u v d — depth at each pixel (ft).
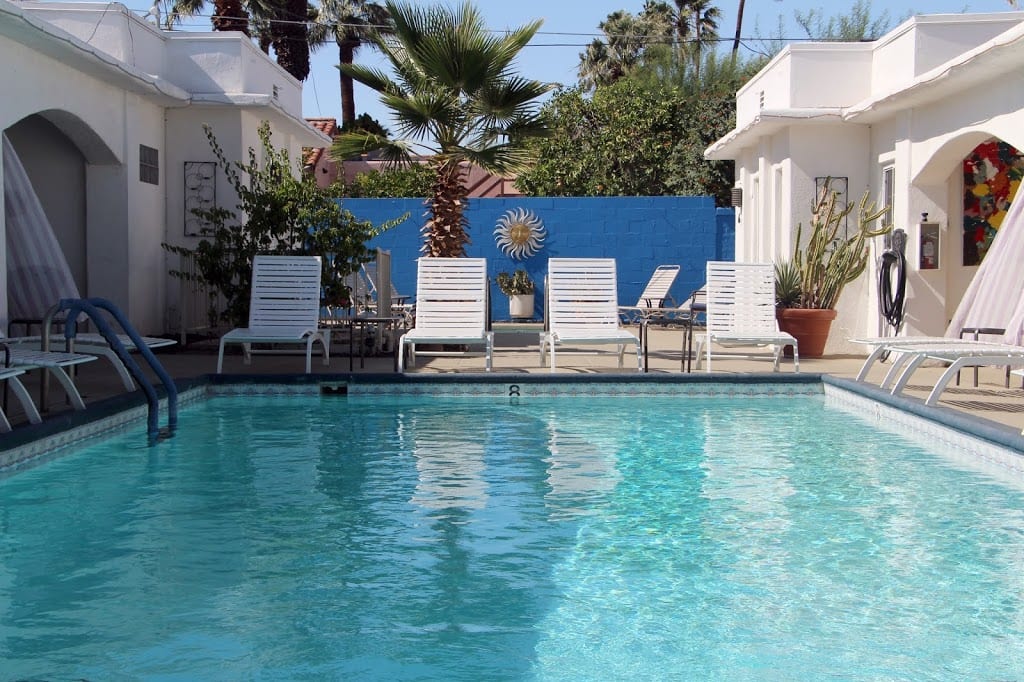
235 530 15.44
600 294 33.94
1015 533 15.47
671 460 21.04
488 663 10.41
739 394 30.96
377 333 40.14
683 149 84.99
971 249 38.34
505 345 44.47
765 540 15.06
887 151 39.19
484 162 39.83
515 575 13.35
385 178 78.74
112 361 25.96
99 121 38.04
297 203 39.83
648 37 109.81
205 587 12.77
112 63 35.29
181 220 45.52
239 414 27.20
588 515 16.49
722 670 10.26
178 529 15.47
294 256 37.29
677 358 39.24
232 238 39.60
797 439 23.61
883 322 38.52
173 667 10.25
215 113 45.29
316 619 11.66
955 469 20.24
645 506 17.07
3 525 15.65
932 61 36.60
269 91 50.47
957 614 11.94
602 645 10.93
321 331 33.65
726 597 12.51
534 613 11.92
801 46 41.55
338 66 41.09
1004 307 29.94
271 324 33.42
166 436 23.63
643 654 10.68
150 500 17.31
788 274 39.63
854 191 41.19
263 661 10.42
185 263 45.27
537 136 41.98
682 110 86.63
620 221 63.10
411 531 15.44
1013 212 29.96
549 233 63.31
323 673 10.13
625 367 35.83
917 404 23.93
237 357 38.50
